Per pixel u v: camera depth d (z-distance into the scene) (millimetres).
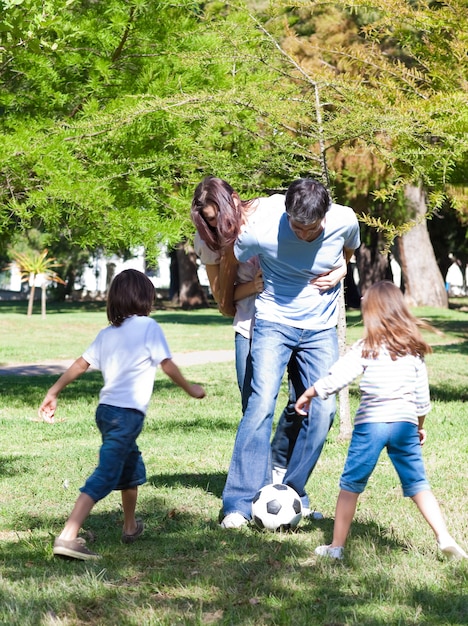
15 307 49625
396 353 4723
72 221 11383
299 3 9555
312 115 8938
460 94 9203
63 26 10062
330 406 5695
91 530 5477
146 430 10703
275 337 5715
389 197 9211
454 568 4480
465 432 10086
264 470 5668
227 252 5699
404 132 8469
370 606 3926
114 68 12758
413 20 10430
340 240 5629
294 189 5242
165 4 12055
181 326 32750
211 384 16609
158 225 11086
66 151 10781
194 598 4074
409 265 39500
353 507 4742
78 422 11586
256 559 4715
